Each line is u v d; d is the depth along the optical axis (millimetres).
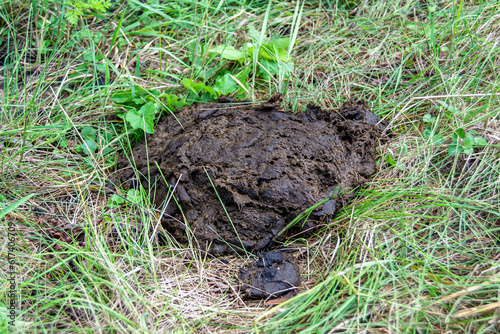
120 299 1687
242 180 2029
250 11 3254
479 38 2633
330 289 1680
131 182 2289
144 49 2668
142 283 1848
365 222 1972
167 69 2824
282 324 1577
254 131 2221
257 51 2600
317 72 2863
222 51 2701
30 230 1983
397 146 2326
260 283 1837
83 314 1654
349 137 2291
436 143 2193
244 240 1992
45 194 2219
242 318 1717
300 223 2018
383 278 1716
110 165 2412
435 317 1551
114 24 2883
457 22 2533
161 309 1727
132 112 2451
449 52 2600
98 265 1779
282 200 2000
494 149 2072
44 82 2619
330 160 2125
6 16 2926
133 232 2016
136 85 2527
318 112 2379
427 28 2814
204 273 1930
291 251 2002
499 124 2211
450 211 1908
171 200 2115
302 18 3174
